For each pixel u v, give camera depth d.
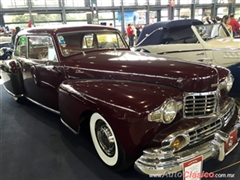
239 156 2.23
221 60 3.95
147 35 4.85
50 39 2.68
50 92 2.88
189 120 1.81
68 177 2.06
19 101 4.05
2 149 2.60
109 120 1.78
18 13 12.21
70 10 13.37
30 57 3.19
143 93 1.77
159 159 1.61
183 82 1.83
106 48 3.08
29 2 12.15
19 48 3.50
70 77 2.50
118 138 1.76
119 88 1.92
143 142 1.68
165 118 1.67
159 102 1.67
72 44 2.77
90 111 2.09
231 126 2.01
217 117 1.87
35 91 3.23
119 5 14.70
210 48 4.03
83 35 2.87
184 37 4.48
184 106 1.83
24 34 3.24
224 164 2.12
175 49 4.37
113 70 2.18
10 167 2.26
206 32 4.41
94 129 2.13
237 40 4.08
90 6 13.88
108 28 3.18
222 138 1.79
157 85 1.92
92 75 2.29
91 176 2.05
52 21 13.38
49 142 2.70
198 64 2.05
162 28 4.52
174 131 1.68
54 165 2.25
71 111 2.22
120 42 3.29
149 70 2.02
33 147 2.61
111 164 2.02
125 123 1.68
